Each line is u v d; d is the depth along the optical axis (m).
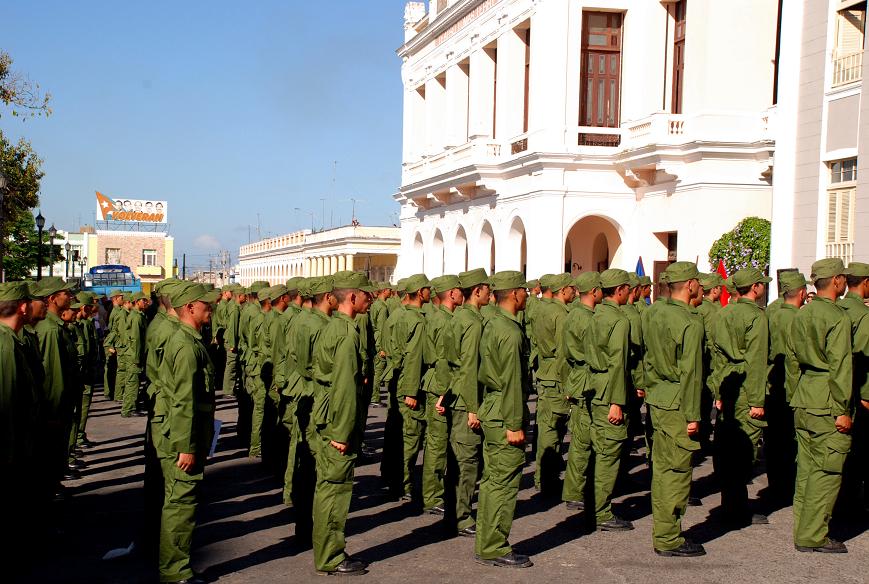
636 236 26.27
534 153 25.94
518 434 7.46
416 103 40.00
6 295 6.80
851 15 16.09
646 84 25.78
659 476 7.88
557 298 11.06
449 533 8.62
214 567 7.56
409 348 9.67
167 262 91.56
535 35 27.16
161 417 7.05
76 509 9.56
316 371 7.48
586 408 9.08
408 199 39.06
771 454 9.95
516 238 29.08
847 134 16.02
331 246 59.84
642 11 26.20
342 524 7.36
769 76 22.91
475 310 8.41
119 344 17.78
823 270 8.05
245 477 11.18
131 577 7.30
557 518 9.21
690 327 7.69
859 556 7.89
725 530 8.75
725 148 22.14
